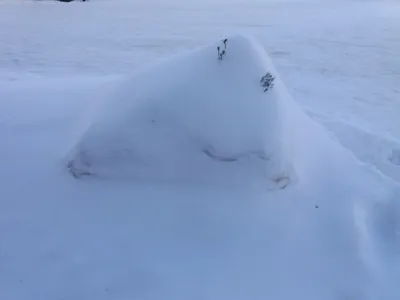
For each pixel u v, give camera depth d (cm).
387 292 296
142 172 357
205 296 280
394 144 595
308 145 441
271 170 349
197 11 2111
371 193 405
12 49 1304
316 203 362
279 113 364
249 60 382
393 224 381
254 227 328
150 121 364
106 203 342
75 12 2097
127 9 2202
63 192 354
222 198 343
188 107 364
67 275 293
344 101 855
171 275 292
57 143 415
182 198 342
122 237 317
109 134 363
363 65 1138
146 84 398
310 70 1091
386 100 866
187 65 395
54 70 1066
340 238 333
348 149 541
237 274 297
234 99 363
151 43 1392
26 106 492
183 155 355
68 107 486
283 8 2225
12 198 352
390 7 2256
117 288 284
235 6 2312
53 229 326
